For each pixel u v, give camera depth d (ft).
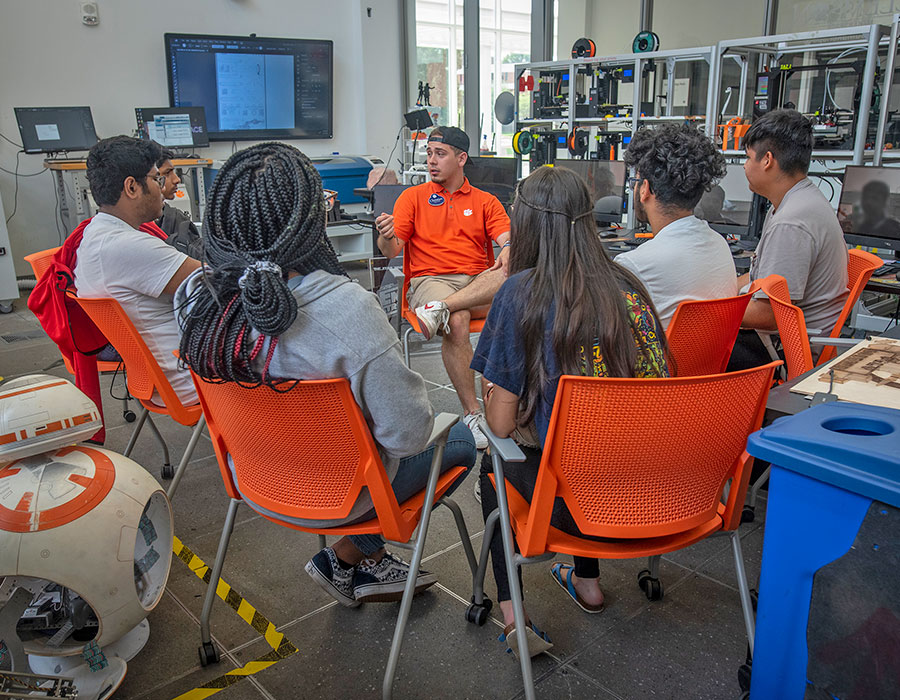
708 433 4.07
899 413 3.25
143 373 6.90
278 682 5.21
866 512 2.83
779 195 7.98
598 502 4.22
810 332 7.32
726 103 15.47
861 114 12.24
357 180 21.71
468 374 9.39
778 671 3.29
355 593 5.78
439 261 10.55
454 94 25.23
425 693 5.05
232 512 5.15
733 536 4.63
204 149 22.40
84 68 20.01
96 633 4.91
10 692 4.63
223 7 21.81
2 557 4.33
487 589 6.30
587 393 3.85
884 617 2.85
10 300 17.56
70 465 4.79
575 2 21.61
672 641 5.57
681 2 19.48
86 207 17.67
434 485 4.79
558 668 5.27
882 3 16.07
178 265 6.85
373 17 24.14
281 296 3.57
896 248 10.56
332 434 4.24
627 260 6.23
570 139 17.25
